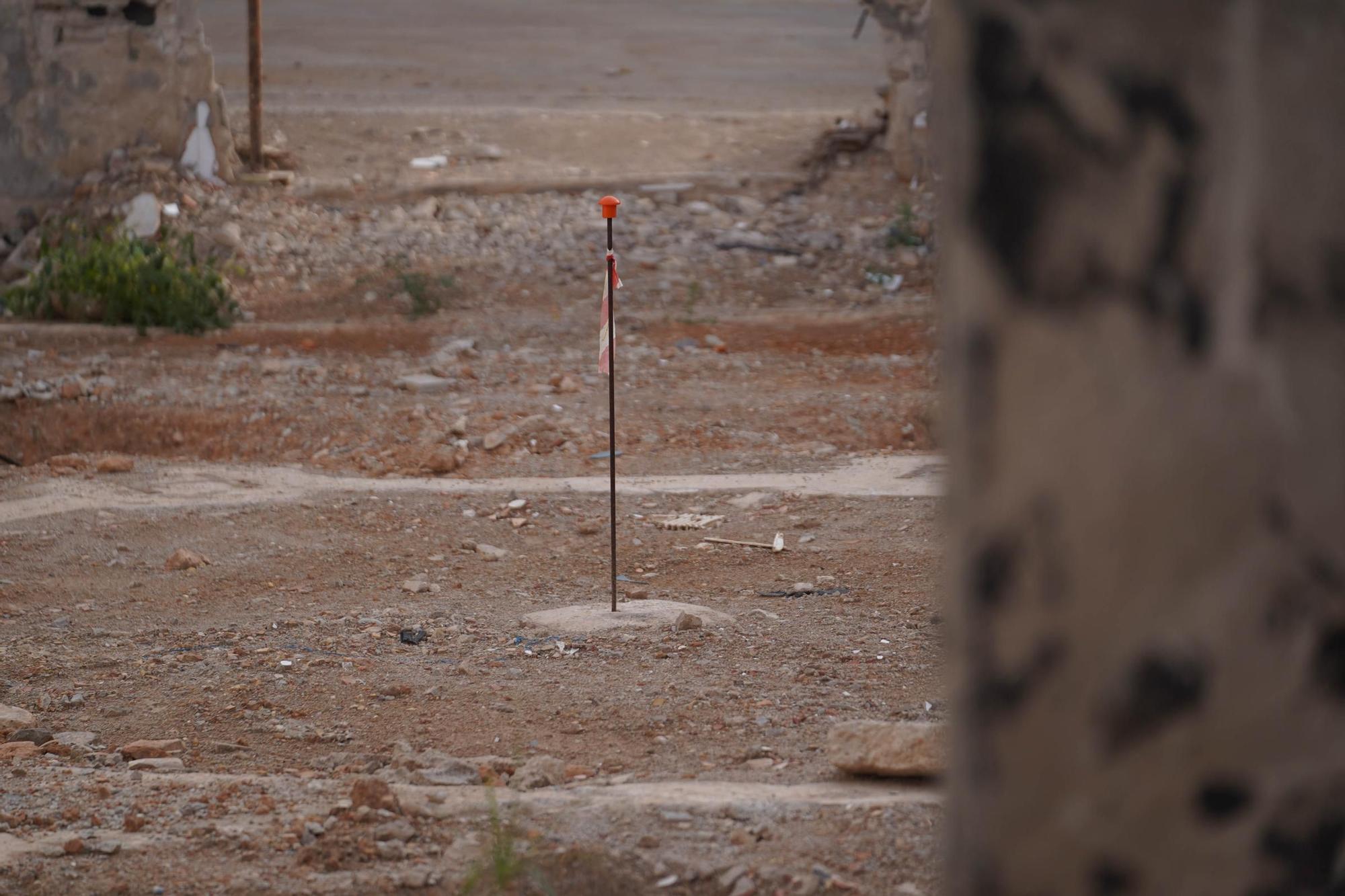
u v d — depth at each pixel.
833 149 33.47
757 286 27.02
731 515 14.91
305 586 12.78
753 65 42.56
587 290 26.50
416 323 24.25
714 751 8.05
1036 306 1.27
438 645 10.72
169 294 23.91
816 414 18.94
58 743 8.41
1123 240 1.26
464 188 31.00
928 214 29.83
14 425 18.81
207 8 46.22
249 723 8.91
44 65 28.53
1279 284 1.27
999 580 1.31
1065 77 1.25
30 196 28.83
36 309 24.42
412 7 48.94
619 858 5.85
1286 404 1.27
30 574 13.09
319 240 28.50
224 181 30.25
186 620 11.73
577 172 32.06
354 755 8.15
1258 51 1.25
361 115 35.00
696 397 19.88
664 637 10.71
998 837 1.35
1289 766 1.32
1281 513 1.28
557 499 15.50
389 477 16.88
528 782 7.33
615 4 50.53
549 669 9.96
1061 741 1.33
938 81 1.28
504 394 20.05
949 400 1.30
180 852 6.15
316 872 5.90
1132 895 1.35
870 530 14.26
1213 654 1.30
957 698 1.34
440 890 5.74
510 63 41.75
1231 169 1.26
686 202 31.34
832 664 9.93
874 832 6.13
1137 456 1.28
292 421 18.67
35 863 5.98
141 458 17.53
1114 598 1.30
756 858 5.88
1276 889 1.34
